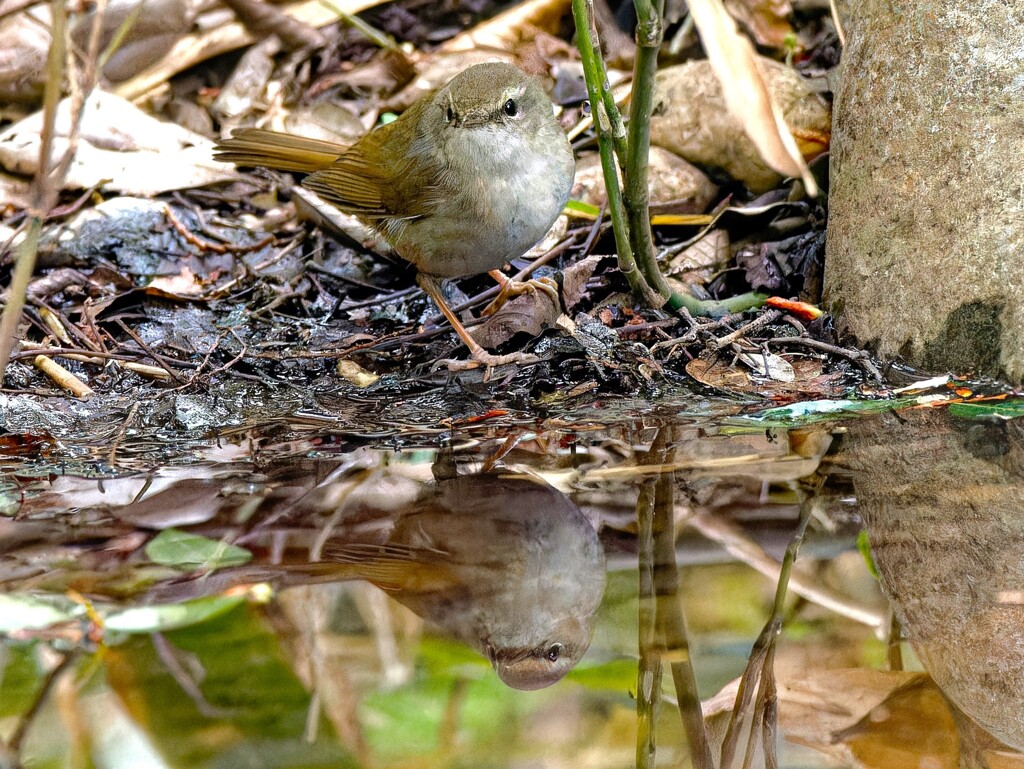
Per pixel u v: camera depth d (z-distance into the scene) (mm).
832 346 5277
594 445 4445
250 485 4078
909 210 5141
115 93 7848
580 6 4754
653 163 6688
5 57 7586
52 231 6707
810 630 2988
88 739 2578
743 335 5473
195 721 2646
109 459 4441
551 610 3023
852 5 5500
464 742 2598
